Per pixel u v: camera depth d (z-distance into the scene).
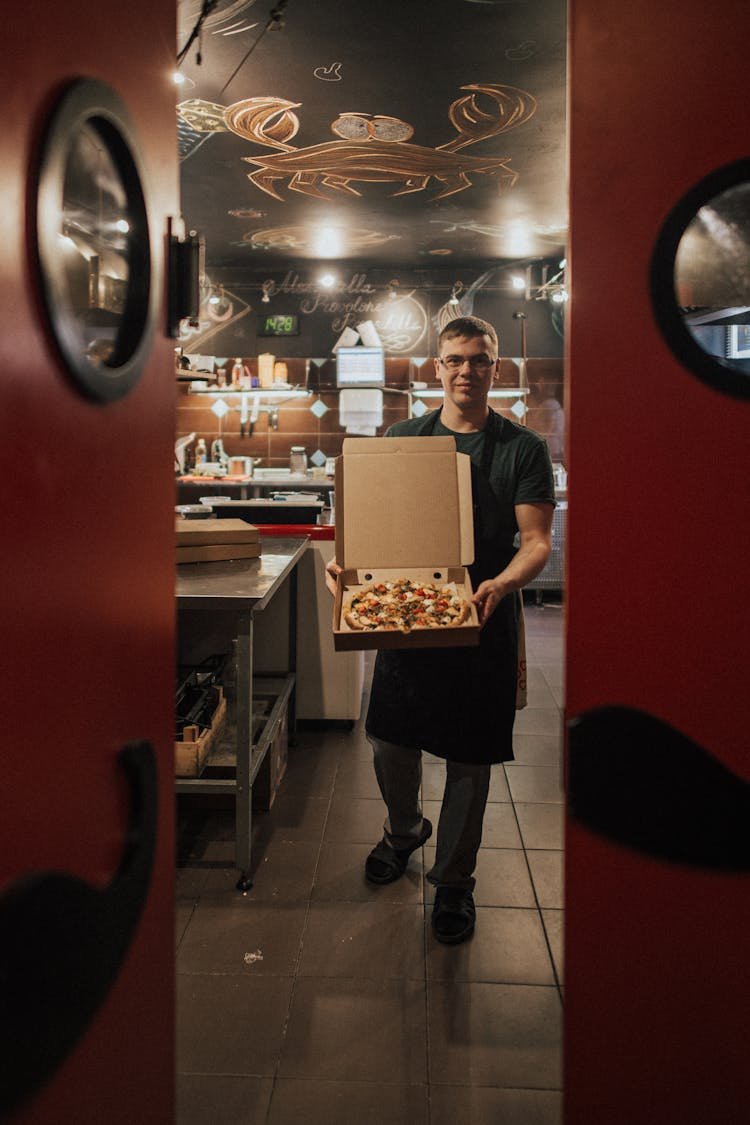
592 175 1.17
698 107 1.14
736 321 1.20
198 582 2.63
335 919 2.31
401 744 2.28
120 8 1.13
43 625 0.95
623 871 1.24
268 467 7.93
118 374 1.13
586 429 1.19
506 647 2.18
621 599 1.21
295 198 5.52
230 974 2.06
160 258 1.29
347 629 2.06
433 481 2.21
